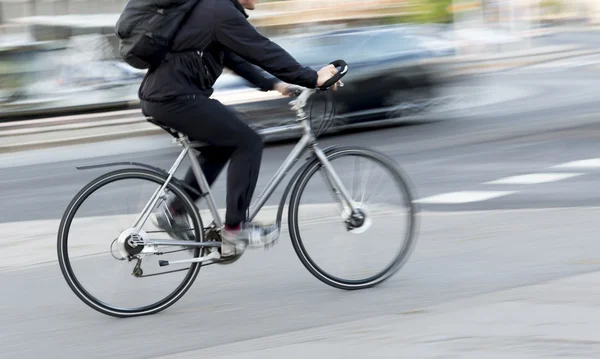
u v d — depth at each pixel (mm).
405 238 7555
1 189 14164
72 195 13273
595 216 9586
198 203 7137
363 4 24859
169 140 17672
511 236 8906
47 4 34125
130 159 16625
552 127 16875
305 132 7312
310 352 5879
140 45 6633
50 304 7496
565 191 11219
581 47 36812
